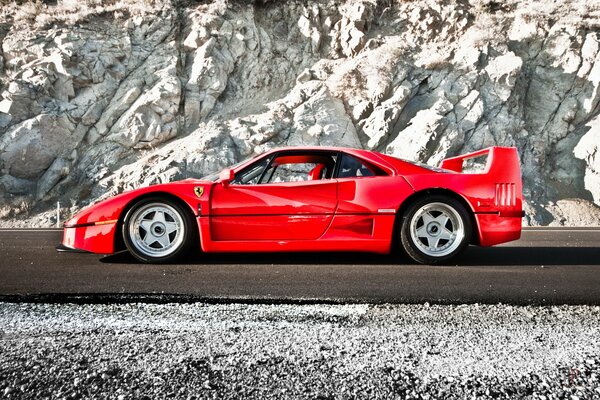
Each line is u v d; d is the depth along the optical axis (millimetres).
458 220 3654
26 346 1559
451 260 3633
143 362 1401
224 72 15258
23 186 12469
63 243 3826
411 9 17453
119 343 1589
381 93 14648
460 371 1337
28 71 13469
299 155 3947
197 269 3299
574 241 5637
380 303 2254
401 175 3771
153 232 3660
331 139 13766
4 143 12391
